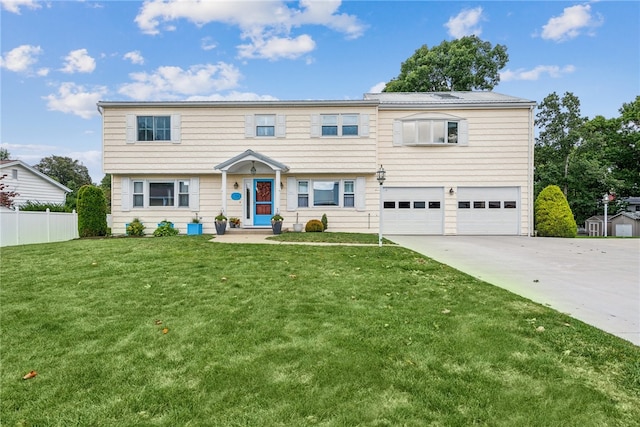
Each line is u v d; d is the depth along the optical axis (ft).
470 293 15.64
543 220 46.14
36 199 72.18
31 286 16.99
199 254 25.27
